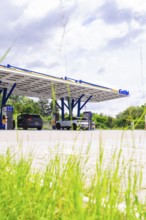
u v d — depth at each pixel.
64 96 33.62
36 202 1.75
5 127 24.55
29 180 2.18
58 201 1.69
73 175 1.76
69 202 1.49
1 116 25.95
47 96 34.16
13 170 2.30
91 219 1.22
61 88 29.70
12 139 12.60
